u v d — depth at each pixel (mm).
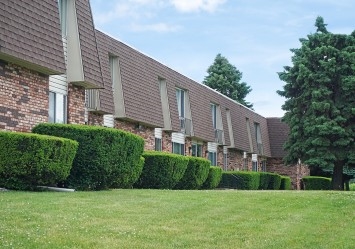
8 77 16375
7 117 16250
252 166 46375
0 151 14180
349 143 34281
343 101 34531
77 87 20312
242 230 10609
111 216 11031
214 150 38094
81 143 16031
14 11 16141
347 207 14031
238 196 15297
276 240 9922
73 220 10344
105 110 23031
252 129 45812
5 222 9789
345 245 9828
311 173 48406
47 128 16250
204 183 29109
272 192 17156
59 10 19672
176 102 31391
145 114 26781
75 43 19906
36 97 17562
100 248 8586
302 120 35781
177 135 32125
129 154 17297
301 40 36844
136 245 8922
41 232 9258
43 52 17203
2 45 15375
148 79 28031
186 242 9391
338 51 34719
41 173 14461
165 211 12023
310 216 12586
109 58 25375
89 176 16156
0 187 14531
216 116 39000
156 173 21812
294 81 36406
